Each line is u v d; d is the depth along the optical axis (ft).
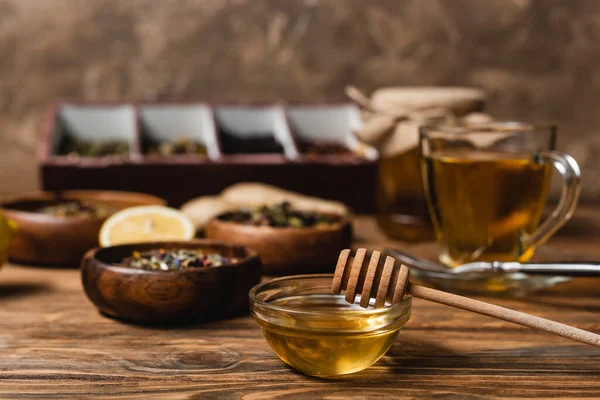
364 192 3.51
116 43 4.50
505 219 2.61
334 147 3.77
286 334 2.10
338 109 3.86
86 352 2.27
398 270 2.14
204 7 4.48
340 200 3.51
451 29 4.49
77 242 2.81
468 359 2.25
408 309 2.15
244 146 3.73
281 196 3.29
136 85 4.53
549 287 2.59
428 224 3.06
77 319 2.45
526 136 2.59
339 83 4.53
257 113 3.83
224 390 2.12
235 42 4.51
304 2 4.49
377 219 3.21
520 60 4.50
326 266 2.74
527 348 2.30
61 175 3.38
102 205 3.12
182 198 3.45
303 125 3.84
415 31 4.50
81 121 3.76
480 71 4.52
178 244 2.56
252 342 2.33
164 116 3.79
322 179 3.49
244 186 3.35
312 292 2.27
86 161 3.40
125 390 2.12
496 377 2.17
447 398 2.09
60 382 2.15
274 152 3.73
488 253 2.64
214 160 3.45
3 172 4.42
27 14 4.44
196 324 2.42
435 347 2.30
